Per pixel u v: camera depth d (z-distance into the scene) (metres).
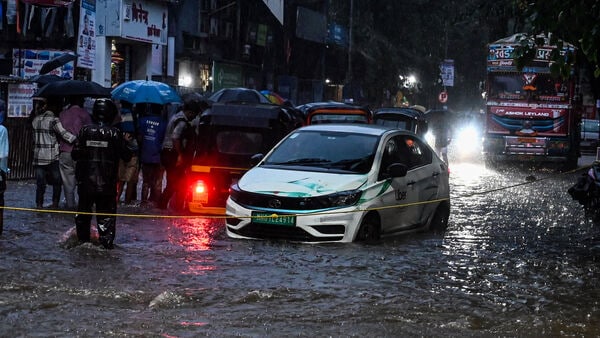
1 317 7.11
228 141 14.34
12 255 10.00
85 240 10.88
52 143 14.60
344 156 12.14
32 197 16.20
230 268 9.48
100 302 7.74
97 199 10.76
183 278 8.88
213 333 6.76
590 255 11.34
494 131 31.34
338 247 10.92
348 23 59.50
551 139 30.92
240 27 42.16
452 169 30.81
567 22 11.16
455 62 85.19
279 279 8.96
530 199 19.33
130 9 29.80
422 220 12.93
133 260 9.88
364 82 60.59
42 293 8.02
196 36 37.19
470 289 8.79
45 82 17.72
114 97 15.75
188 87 34.88
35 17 26.75
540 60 30.61
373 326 7.14
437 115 26.19
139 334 6.66
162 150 15.11
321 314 7.50
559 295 8.66
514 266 10.27
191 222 13.45
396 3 65.38
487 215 15.90
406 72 66.50
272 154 12.65
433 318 7.48
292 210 11.14
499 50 30.95
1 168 11.34
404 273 9.50
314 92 53.38
